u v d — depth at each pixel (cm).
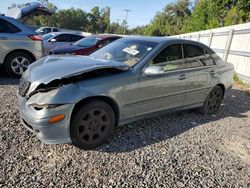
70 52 878
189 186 288
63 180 277
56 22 7119
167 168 318
